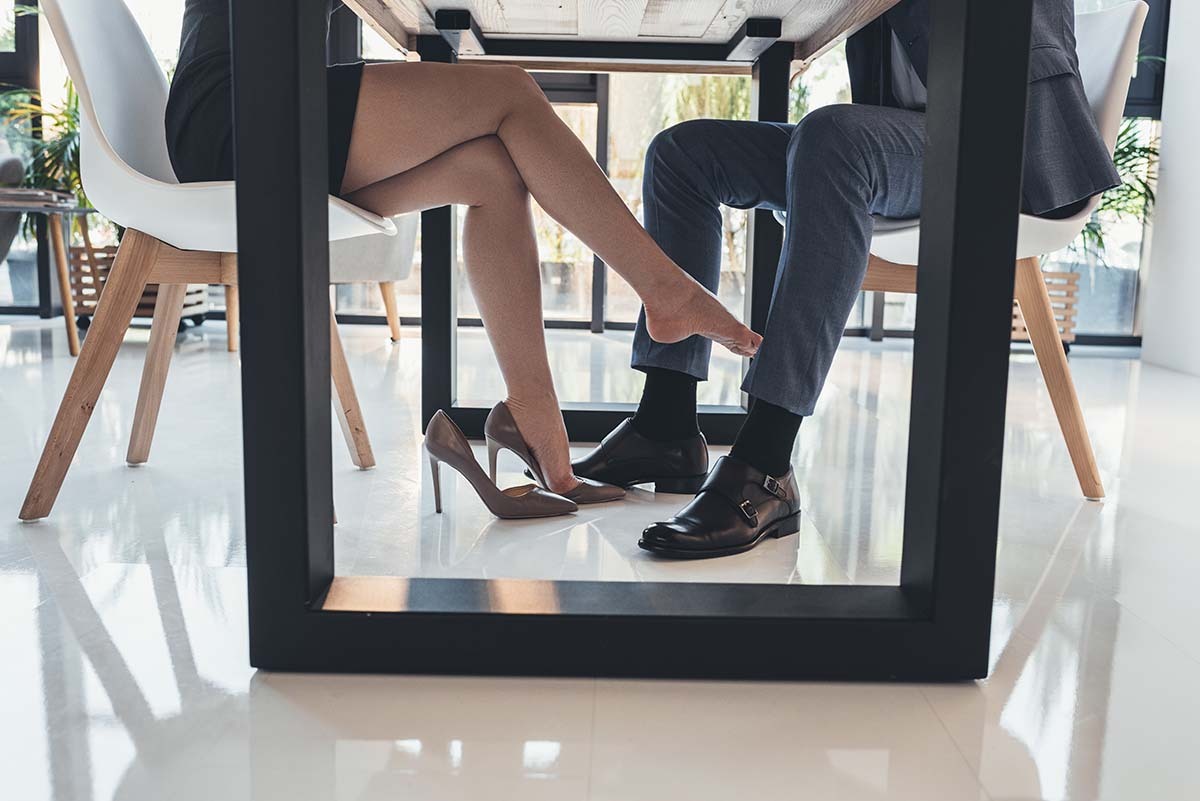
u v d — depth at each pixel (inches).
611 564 50.2
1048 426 97.7
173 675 36.7
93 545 52.4
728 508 52.7
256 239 35.2
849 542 55.2
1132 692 36.8
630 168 185.3
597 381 121.8
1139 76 173.0
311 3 35.8
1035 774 30.7
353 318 193.0
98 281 169.9
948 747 32.3
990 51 34.5
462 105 54.0
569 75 182.9
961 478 36.4
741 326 54.7
